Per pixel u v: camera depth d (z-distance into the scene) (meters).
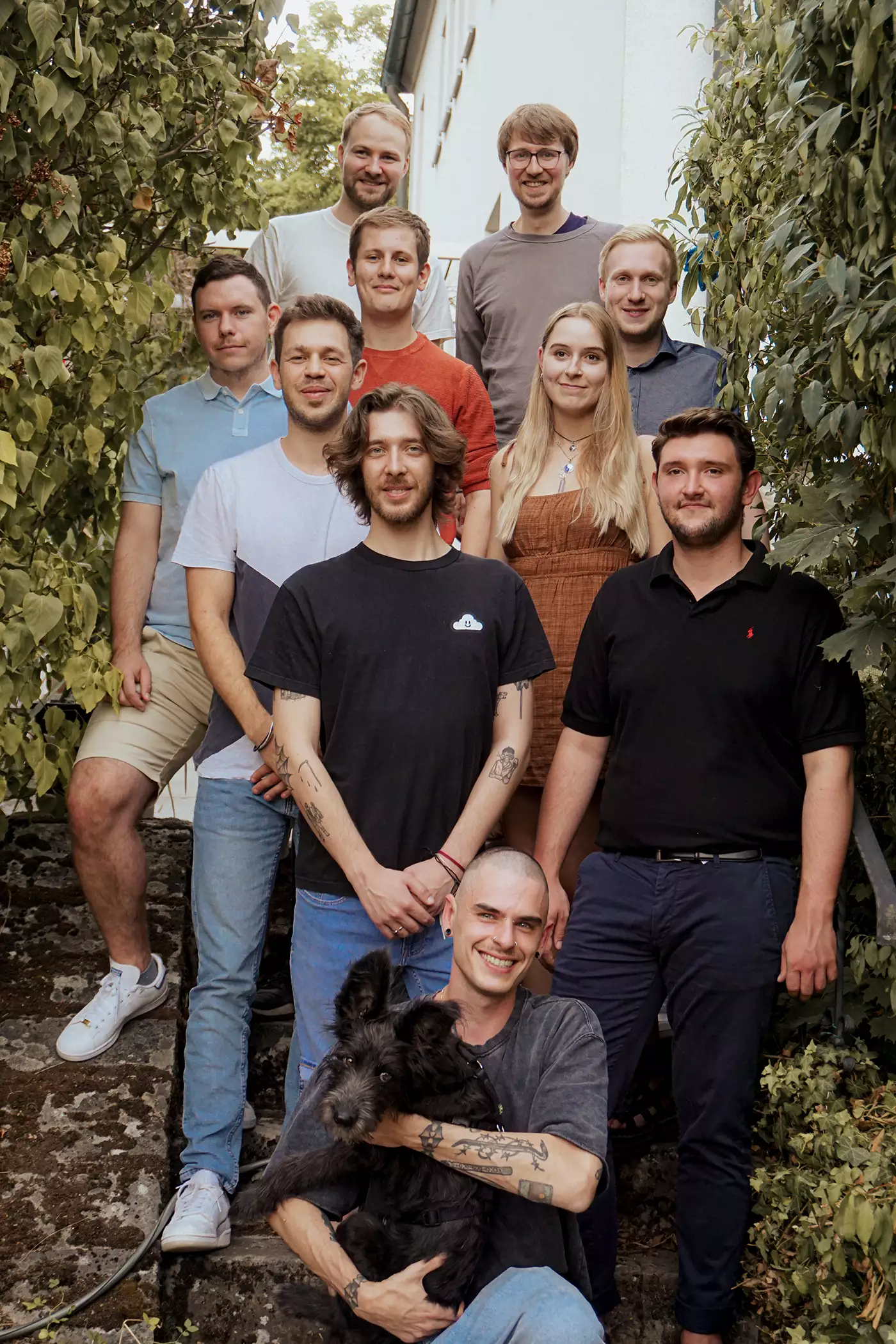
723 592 3.30
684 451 3.27
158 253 4.20
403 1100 2.42
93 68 3.46
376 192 4.90
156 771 3.86
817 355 3.34
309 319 3.57
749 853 3.22
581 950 3.32
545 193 4.88
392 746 3.12
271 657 3.24
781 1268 3.04
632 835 3.30
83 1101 3.48
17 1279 3.01
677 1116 3.48
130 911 3.76
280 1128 3.84
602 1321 3.32
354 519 3.62
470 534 4.15
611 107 6.75
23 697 3.67
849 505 3.14
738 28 4.49
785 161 3.32
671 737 3.27
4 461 3.35
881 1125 3.07
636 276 4.32
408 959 3.15
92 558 4.40
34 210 3.51
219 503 3.62
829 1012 3.49
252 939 3.50
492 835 4.29
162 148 4.03
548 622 3.81
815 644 3.24
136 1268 3.07
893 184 2.82
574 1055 2.62
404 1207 2.53
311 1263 2.56
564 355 3.81
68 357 3.84
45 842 4.46
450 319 5.36
